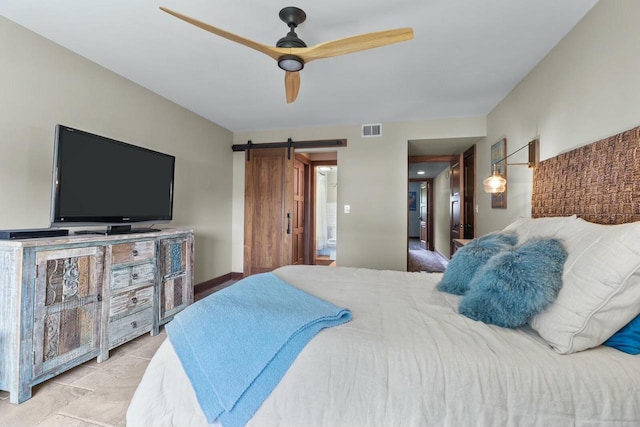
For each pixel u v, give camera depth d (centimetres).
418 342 107
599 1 176
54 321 183
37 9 190
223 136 455
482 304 127
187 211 377
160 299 264
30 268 171
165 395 112
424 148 472
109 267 217
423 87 304
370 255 427
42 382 186
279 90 315
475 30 208
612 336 104
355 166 434
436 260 673
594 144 173
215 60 254
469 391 94
